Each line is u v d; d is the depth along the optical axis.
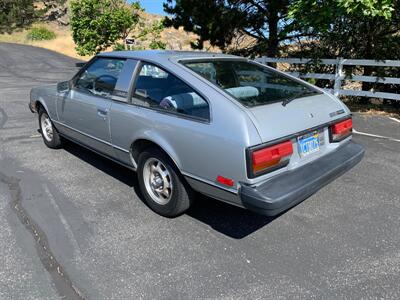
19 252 3.11
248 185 2.89
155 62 3.66
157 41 18.08
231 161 2.92
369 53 9.82
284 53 11.92
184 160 3.28
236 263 3.00
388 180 4.59
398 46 9.39
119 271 2.90
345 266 2.96
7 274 2.85
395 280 2.80
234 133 2.91
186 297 2.63
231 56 4.21
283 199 2.86
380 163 5.17
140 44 17.88
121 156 4.09
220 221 3.65
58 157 5.37
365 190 4.31
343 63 9.22
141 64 3.82
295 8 8.20
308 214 3.78
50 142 5.69
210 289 2.71
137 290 2.70
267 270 2.92
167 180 3.61
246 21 11.83
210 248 3.20
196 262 3.01
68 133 5.10
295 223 3.61
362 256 3.09
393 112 8.42
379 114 8.26
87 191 4.27
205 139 3.07
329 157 3.54
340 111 3.81
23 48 34.34
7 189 4.30
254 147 2.85
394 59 9.56
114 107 3.96
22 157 5.37
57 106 5.11
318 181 3.19
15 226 3.51
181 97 3.36
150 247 3.21
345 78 9.26
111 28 16.11
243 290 2.70
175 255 3.10
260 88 3.62
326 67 10.35
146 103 3.65
